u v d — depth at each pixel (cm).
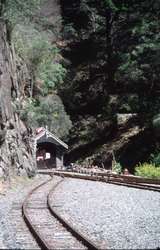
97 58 8138
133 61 5622
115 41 7438
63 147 6956
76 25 8738
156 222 1755
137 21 6350
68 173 5288
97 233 1545
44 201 2475
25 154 4091
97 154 6319
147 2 6222
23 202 2369
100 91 7581
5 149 3422
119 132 6469
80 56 8338
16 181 3541
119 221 1788
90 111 7450
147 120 5909
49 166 6919
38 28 5844
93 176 4512
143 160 5566
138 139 5953
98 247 1262
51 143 6919
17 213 2016
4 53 3722
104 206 2256
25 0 4234
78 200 2531
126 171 4566
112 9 7325
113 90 7406
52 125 6550
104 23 8044
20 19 4378
